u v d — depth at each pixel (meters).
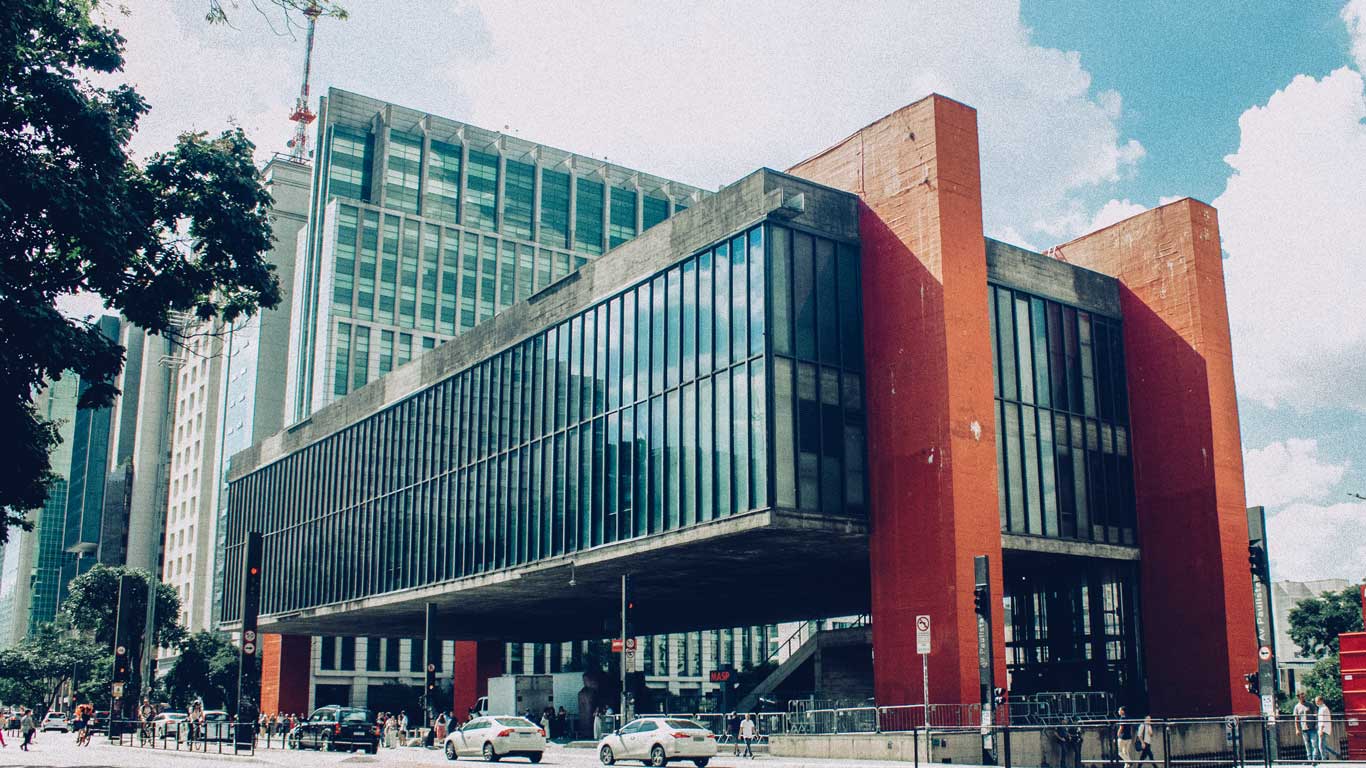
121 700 59.44
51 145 20.56
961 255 36.66
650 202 136.62
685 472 39.03
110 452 166.38
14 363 19.06
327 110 117.62
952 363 35.56
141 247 22.20
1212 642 40.38
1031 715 34.34
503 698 56.16
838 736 33.72
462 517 52.81
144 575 91.12
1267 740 26.25
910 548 35.62
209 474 121.19
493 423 51.62
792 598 55.78
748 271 37.47
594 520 43.66
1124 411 44.31
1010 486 39.34
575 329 46.75
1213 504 41.12
